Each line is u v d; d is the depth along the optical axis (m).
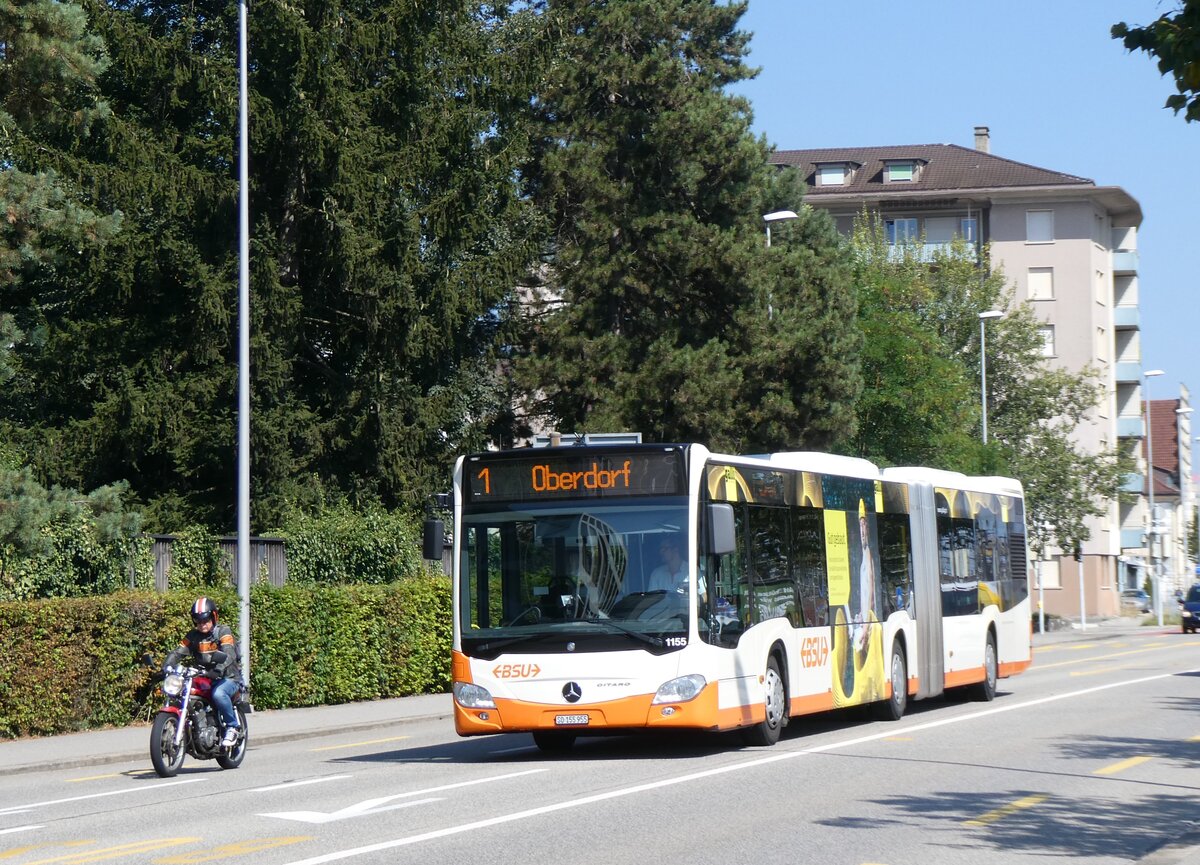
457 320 43.34
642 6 52.81
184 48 40.12
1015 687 32.03
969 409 59.09
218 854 11.38
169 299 42.06
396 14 41.91
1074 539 65.25
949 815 13.40
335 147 40.34
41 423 41.47
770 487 20.61
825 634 21.86
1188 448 73.38
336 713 28.38
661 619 17.98
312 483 41.88
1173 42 11.26
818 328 51.91
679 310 53.34
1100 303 95.75
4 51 24.77
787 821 12.93
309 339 45.19
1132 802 14.37
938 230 94.69
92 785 17.64
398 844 11.69
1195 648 50.06
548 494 18.56
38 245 25.47
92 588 27.47
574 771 17.02
